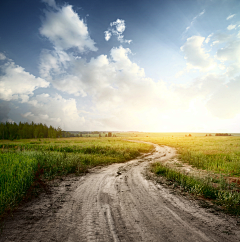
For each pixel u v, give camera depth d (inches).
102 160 526.3
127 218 141.0
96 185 253.6
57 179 286.2
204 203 182.9
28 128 3722.9
